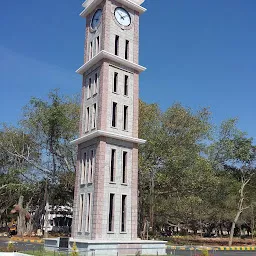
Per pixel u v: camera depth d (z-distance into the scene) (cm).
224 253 4062
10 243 3158
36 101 5619
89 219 3173
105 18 3609
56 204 7569
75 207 3441
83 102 3744
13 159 6269
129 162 3428
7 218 8469
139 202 5112
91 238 3058
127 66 3641
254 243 6297
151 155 4819
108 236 3081
